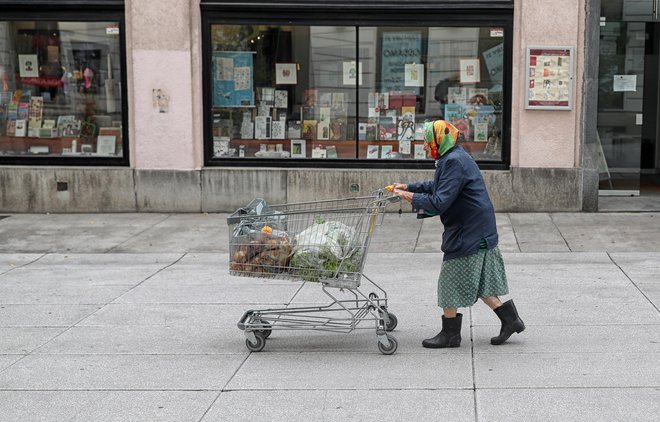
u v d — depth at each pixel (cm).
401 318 729
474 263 620
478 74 1224
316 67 1253
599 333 667
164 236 1102
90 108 1273
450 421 503
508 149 1216
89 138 1275
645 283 821
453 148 620
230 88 1258
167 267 949
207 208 1248
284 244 640
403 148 1252
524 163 1194
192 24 1225
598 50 1170
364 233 640
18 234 1126
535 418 503
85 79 1269
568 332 672
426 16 1222
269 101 1260
